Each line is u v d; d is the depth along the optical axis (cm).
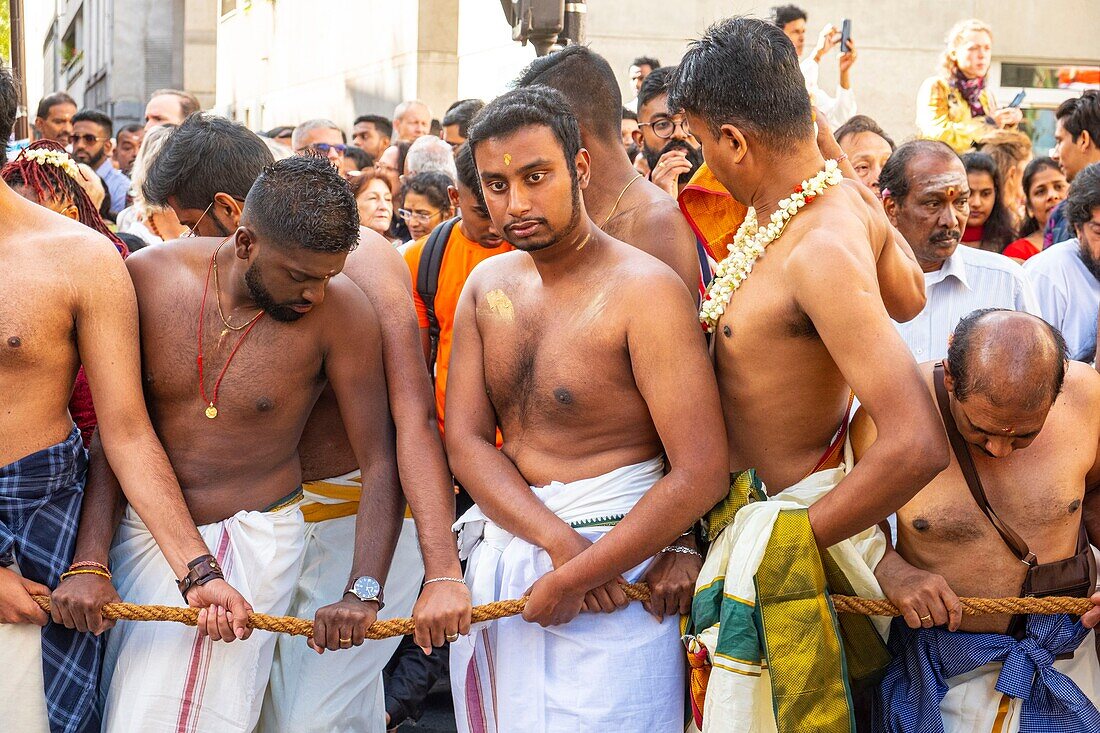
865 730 304
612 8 887
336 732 326
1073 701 274
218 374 294
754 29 279
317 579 332
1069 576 282
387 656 344
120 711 294
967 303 406
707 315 285
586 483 281
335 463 331
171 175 320
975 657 279
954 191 391
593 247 285
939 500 282
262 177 282
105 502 300
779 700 265
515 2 643
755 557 269
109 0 1592
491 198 278
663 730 283
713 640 277
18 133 954
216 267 298
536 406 287
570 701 279
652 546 270
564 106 280
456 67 1127
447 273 428
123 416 287
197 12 1636
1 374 280
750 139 275
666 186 454
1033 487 279
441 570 285
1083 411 285
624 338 277
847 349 256
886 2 908
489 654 295
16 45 1161
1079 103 571
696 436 271
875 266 276
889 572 283
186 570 282
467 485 290
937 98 706
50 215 292
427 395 313
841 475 284
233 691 296
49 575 289
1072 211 461
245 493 303
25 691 290
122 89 1559
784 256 272
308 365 300
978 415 265
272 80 1678
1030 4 923
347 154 706
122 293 288
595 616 282
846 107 686
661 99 535
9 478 283
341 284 304
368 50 1280
